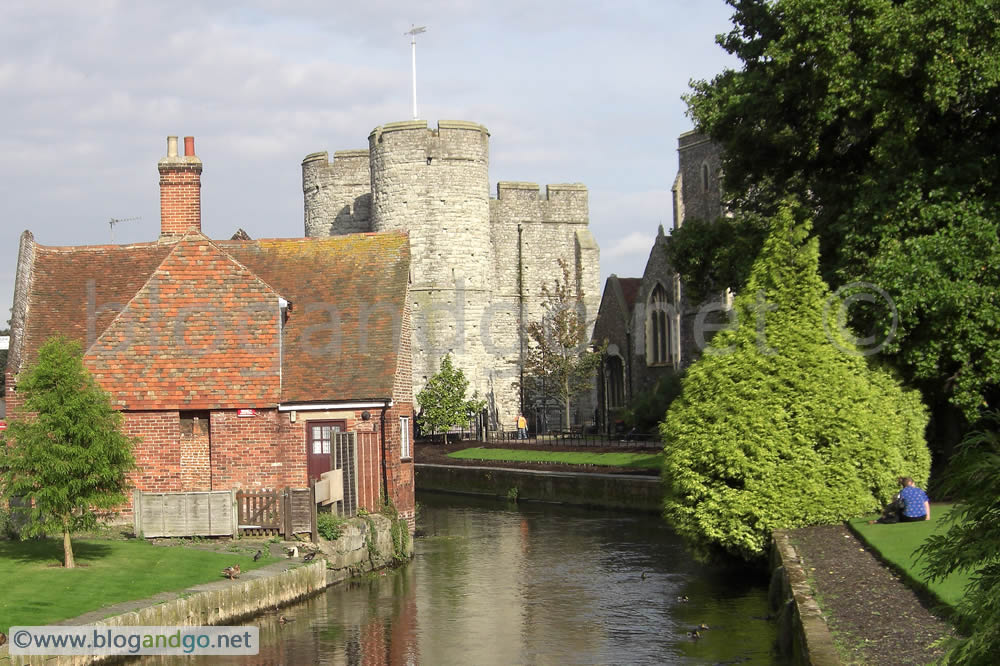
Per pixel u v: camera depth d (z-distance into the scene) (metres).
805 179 30.94
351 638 18.92
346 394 27.58
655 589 23.52
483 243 64.75
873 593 15.47
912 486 21.53
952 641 8.45
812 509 21.73
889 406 23.12
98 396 19.81
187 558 21.59
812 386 22.14
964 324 24.08
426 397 61.12
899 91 25.42
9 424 19.98
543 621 20.38
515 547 30.78
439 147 63.12
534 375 70.75
